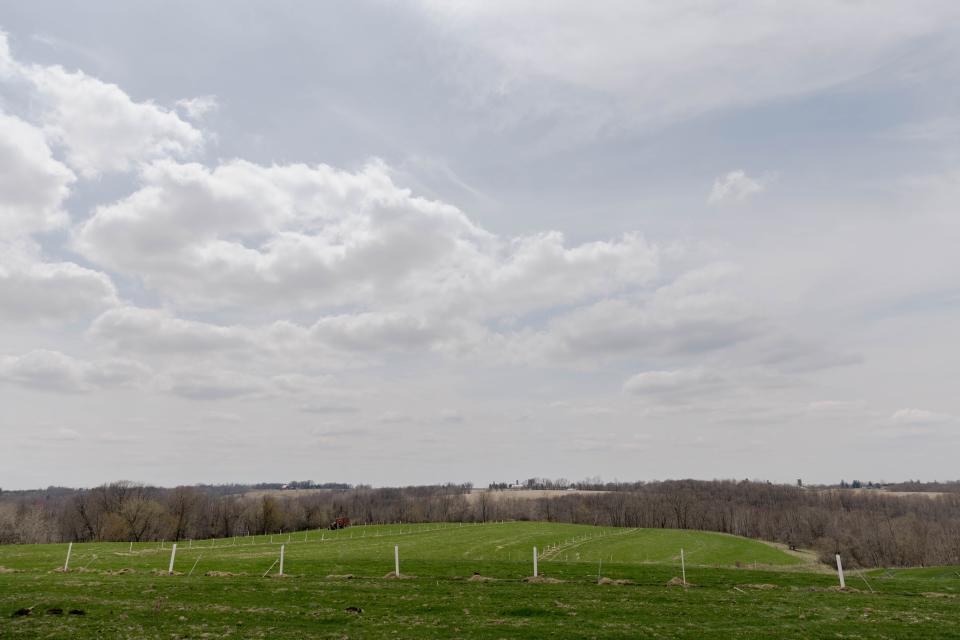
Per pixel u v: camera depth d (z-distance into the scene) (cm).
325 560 5091
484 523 14538
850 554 11475
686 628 2150
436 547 8512
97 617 2167
